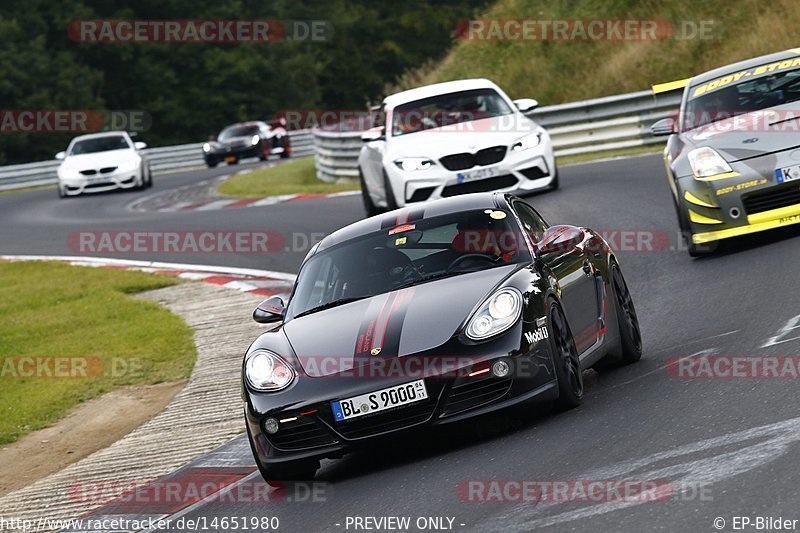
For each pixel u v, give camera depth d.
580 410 22.55
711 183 36.66
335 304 24.05
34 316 49.19
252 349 23.23
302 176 100.19
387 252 25.03
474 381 20.97
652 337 29.69
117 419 33.03
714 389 21.66
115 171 98.12
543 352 21.64
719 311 30.20
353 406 21.14
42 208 93.44
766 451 16.91
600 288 26.22
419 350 21.30
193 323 43.34
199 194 90.31
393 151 54.12
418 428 21.03
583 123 77.94
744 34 88.88
